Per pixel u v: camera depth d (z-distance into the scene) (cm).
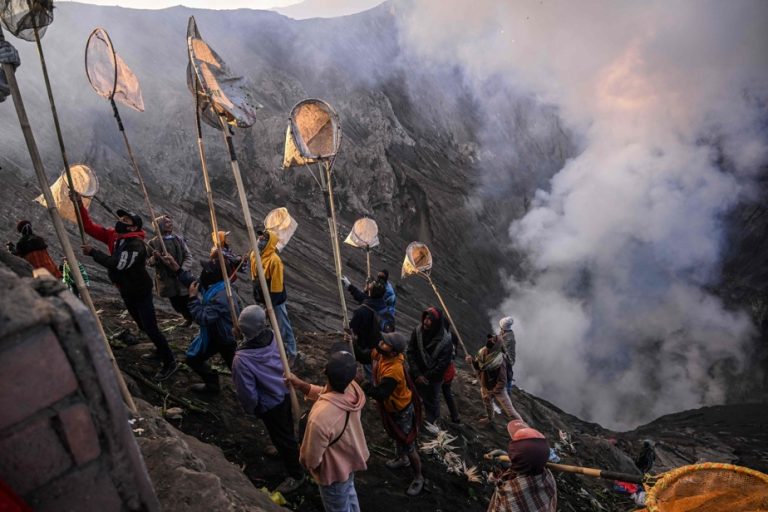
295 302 2433
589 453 1081
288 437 452
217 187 3447
